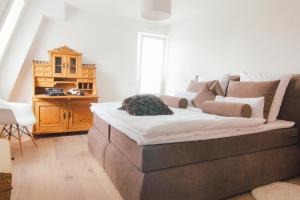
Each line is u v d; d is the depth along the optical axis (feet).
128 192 5.32
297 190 6.45
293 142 7.55
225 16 11.29
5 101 10.80
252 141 6.50
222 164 5.87
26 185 6.55
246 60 10.21
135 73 15.55
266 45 9.30
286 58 8.59
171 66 16.14
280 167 7.04
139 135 5.16
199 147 5.58
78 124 12.47
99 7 12.84
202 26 12.93
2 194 3.58
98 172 7.62
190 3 11.61
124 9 13.09
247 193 6.50
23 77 12.28
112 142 7.16
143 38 15.99
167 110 7.32
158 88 17.01
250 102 7.48
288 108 8.13
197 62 13.42
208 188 5.59
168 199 5.03
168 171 5.11
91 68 13.09
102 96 14.55
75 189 6.41
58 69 12.23
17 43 11.22
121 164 5.91
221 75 10.30
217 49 11.85
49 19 12.55
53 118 11.82
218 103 7.70
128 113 7.04
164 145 5.15
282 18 8.68
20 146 9.40
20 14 10.46
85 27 13.56
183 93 10.99
